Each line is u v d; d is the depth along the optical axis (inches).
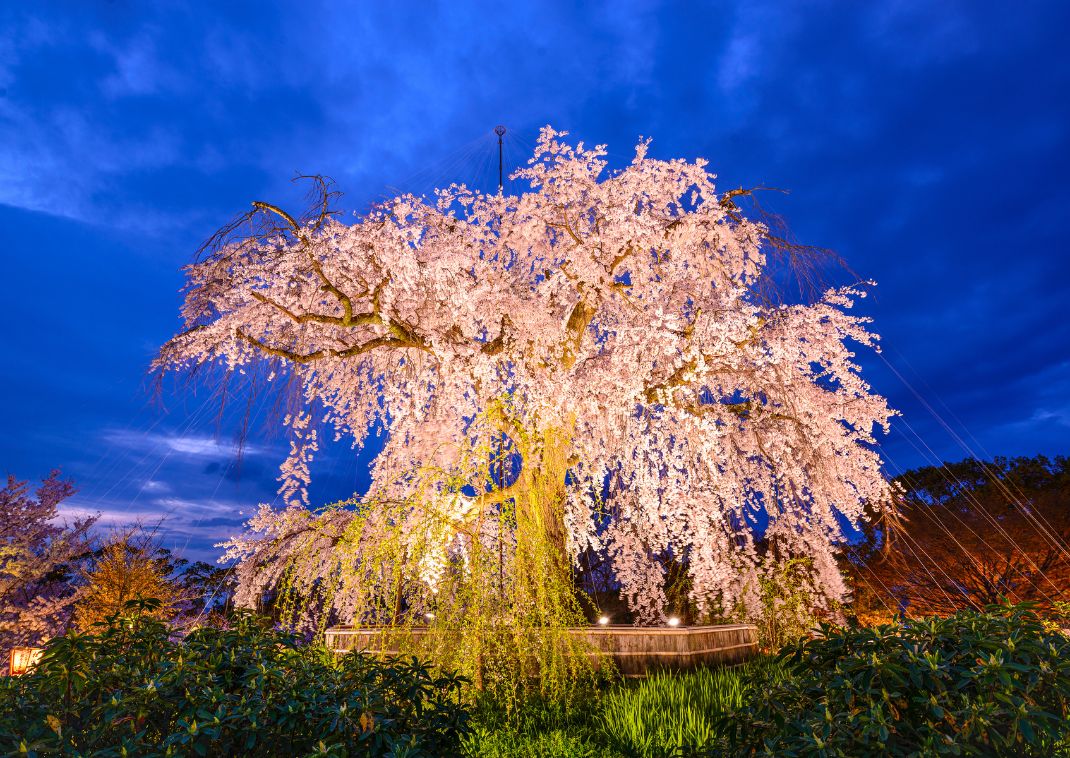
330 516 253.4
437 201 430.3
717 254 462.0
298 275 378.9
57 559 500.1
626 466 410.6
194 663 127.6
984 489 655.1
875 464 456.1
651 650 372.8
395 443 403.5
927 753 107.0
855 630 132.6
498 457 259.1
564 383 375.2
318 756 113.0
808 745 113.6
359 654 153.3
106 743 118.1
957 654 119.3
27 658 332.5
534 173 432.8
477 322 436.5
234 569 414.3
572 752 213.5
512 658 236.8
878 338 417.4
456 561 232.1
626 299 448.5
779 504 492.4
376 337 445.7
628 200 407.8
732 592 449.7
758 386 448.1
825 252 419.8
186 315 379.9
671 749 210.2
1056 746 113.1
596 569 520.4
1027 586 609.3
